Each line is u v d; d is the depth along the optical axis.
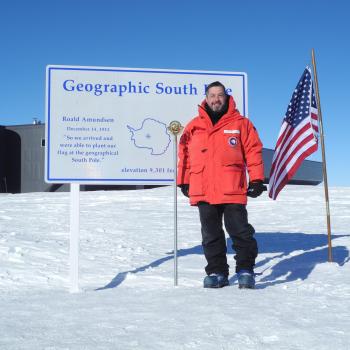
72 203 4.54
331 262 5.16
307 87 5.30
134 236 7.76
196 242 7.11
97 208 14.65
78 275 4.56
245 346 2.38
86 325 2.82
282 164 5.26
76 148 4.73
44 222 10.13
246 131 4.16
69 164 4.70
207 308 3.15
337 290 3.80
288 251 6.18
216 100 4.13
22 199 20.20
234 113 4.16
